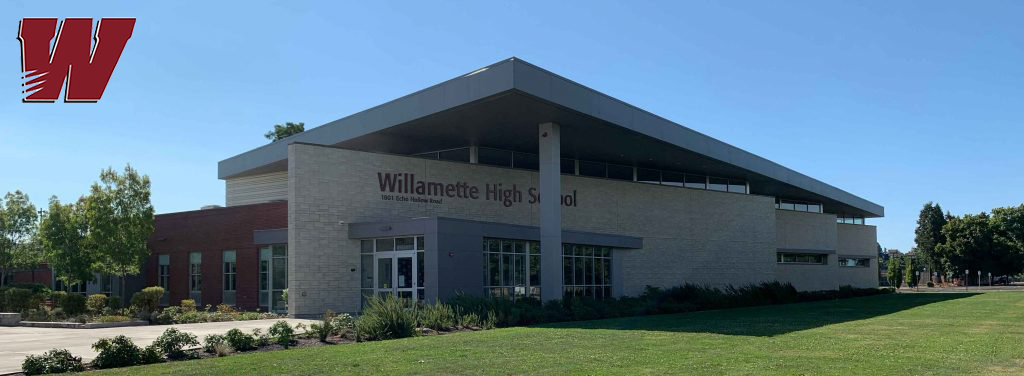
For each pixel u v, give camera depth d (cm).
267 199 3766
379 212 3014
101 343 1318
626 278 3866
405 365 1248
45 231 3834
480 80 2630
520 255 3169
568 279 3484
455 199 3294
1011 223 9100
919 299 4162
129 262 3397
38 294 3008
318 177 2855
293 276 2755
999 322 2219
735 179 4666
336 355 1388
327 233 2855
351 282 2895
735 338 1691
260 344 1573
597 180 3828
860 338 1691
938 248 9262
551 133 3014
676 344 1559
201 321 2552
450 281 2692
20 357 1445
